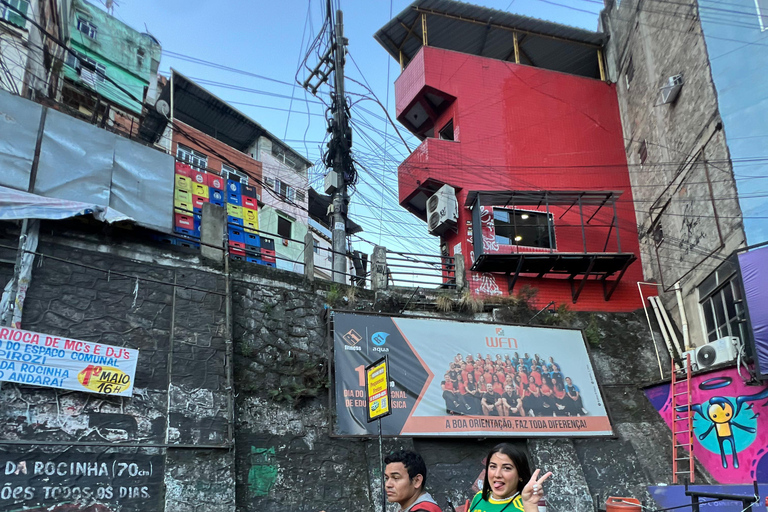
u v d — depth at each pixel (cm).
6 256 1002
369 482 1185
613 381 1614
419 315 1473
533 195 1808
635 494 1353
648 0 1980
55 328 993
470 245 1884
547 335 1530
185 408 1049
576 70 2498
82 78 2258
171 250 1209
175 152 2512
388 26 2216
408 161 2064
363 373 1288
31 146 1077
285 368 1261
